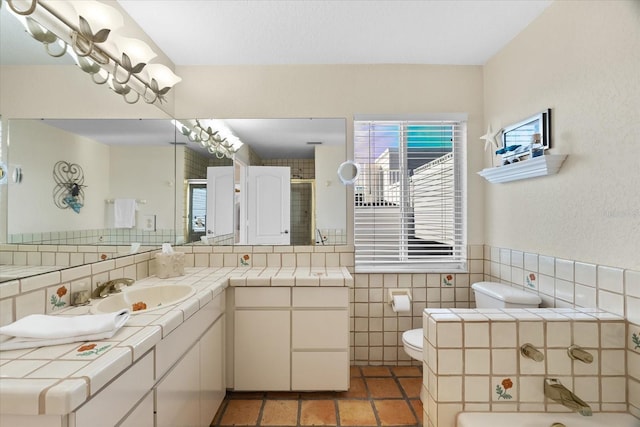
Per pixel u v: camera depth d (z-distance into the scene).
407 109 2.43
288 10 1.79
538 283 1.85
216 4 1.73
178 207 2.37
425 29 1.98
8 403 0.73
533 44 1.89
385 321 2.43
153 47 2.10
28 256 1.21
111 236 1.73
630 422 1.30
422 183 2.51
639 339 1.30
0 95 1.11
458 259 2.51
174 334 1.30
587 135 1.52
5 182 1.13
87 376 0.79
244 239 2.43
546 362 1.36
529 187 1.93
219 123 2.42
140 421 1.05
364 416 1.84
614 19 1.39
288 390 2.00
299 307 1.99
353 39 2.09
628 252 1.34
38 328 0.99
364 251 2.47
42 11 1.28
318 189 2.45
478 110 2.44
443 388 1.35
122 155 1.85
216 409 1.81
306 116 2.43
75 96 1.49
